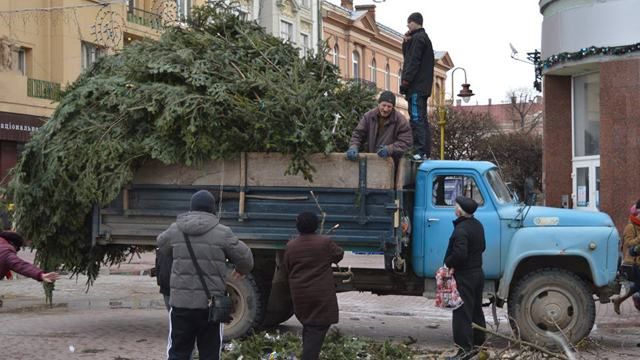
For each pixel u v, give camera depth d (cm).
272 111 1004
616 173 2214
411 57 1187
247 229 1025
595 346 1041
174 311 678
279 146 1005
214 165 1033
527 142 4997
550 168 2478
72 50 3073
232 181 1029
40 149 1058
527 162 4950
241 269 703
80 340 1059
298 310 764
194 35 1126
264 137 1009
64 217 1051
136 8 3381
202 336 697
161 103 1028
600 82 2234
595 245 1005
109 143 1029
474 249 890
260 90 1059
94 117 1062
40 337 1082
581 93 2445
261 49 1126
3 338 1071
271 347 915
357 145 1033
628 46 2186
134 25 3278
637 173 2195
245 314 1018
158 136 1032
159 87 1038
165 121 1005
